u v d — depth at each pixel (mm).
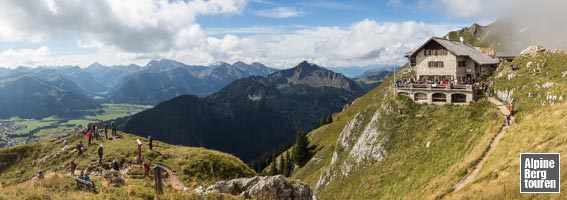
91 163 45375
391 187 59969
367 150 73750
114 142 53688
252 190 33156
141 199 26484
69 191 29328
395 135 70562
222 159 49750
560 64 64000
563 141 39188
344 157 86875
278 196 33250
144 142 55750
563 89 55969
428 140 64250
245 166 51469
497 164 43000
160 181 29359
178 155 48906
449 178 48000
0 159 51531
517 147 44688
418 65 85875
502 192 33719
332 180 80500
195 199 28859
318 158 116375
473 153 51281
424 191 49844
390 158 67125
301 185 34844
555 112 48000
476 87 73062
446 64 81312
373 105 92500
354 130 91188
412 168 60906
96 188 31000
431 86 73562
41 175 32469
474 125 61594
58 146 54656
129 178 38625
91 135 54625
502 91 68812
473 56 81625
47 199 26531
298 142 132250
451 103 71125
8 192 27953
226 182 34312
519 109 59906
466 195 37344
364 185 65750
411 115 72688
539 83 62219
